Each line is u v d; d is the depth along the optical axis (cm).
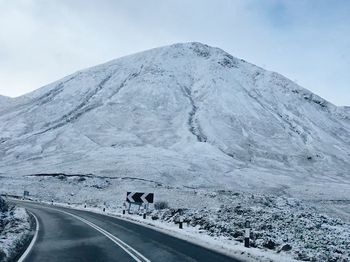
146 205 4044
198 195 6178
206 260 1338
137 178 8525
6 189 7406
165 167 10138
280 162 14325
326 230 2723
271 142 16062
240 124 17088
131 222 2892
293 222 2784
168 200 5712
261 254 1516
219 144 14625
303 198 9044
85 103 19525
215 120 16925
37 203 5291
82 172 9619
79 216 3303
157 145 13962
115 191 7144
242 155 14125
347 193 10150
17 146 14488
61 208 4456
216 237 2080
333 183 12062
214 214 2997
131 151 12500
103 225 2562
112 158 11406
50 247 1555
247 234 1762
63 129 15988
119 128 15862
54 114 18588
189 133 15075
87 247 1571
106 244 1670
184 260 1320
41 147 14162
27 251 1435
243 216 2897
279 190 9869
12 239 1659
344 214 6844
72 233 2075
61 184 7956
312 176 13162
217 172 10969
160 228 2489
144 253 1442
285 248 1673
